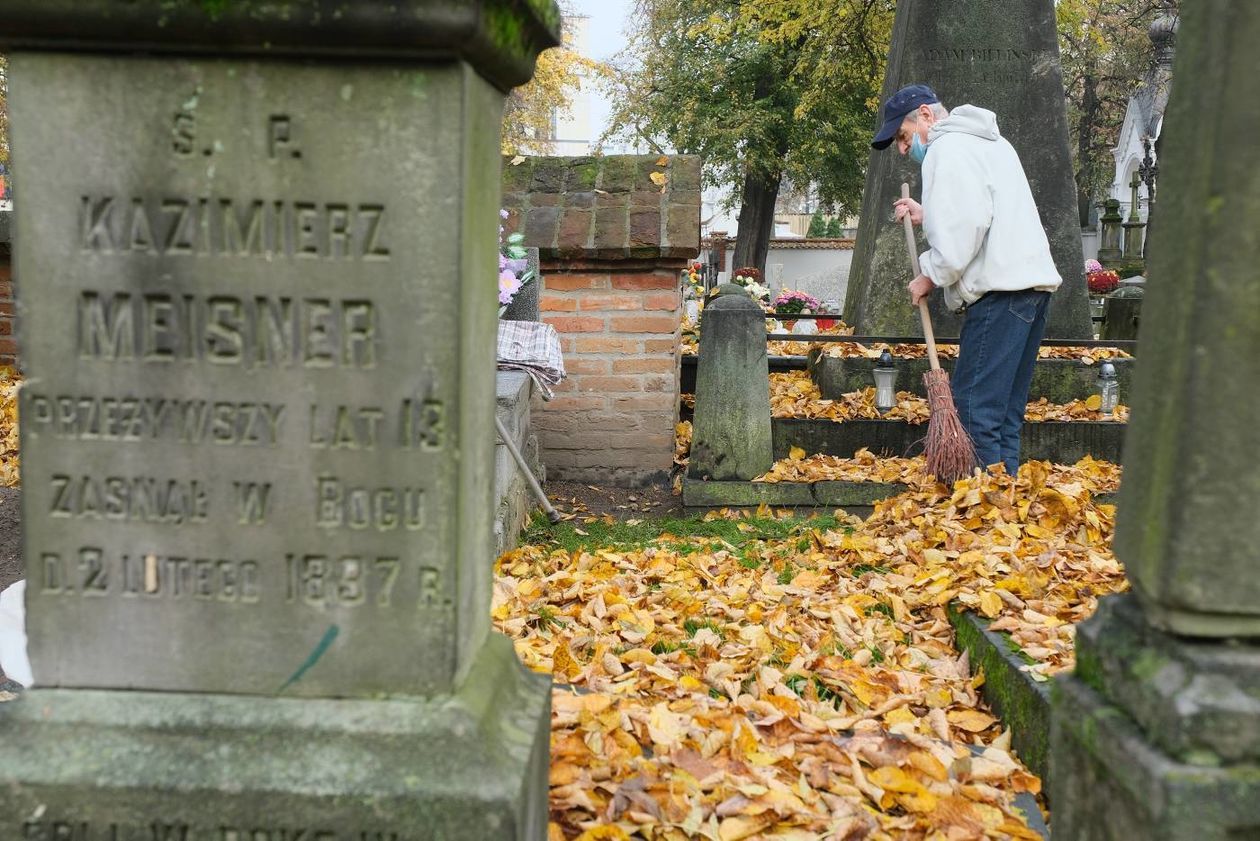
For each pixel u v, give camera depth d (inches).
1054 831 76.3
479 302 72.5
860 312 279.6
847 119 931.3
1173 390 63.7
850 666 129.3
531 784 72.8
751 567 174.1
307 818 67.3
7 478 205.8
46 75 66.2
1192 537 62.4
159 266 67.9
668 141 1044.5
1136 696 65.6
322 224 67.0
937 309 271.7
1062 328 276.1
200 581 70.8
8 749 69.1
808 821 92.7
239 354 68.6
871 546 175.5
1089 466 228.1
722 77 968.3
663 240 234.4
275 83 65.7
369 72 65.2
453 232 66.4
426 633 70.2
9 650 107.0
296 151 66.2
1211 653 63.3
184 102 66.2
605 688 116.9
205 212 67.3
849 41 703.1
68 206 67.6
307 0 62.2
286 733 69.4
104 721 70.2
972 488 181.0
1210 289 61.3
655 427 244.8
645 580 167.8
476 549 75.9
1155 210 68.9
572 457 246.1
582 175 251.8
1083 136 1160.2
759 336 215.6
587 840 84.1
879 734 112.3
